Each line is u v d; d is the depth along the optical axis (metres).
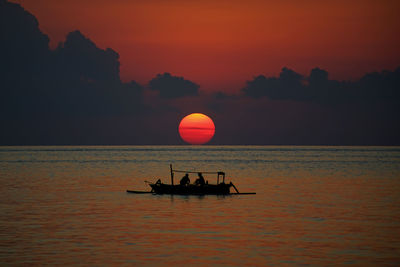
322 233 105.06
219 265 80.62
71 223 116.12
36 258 84.00
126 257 85.00
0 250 89.25
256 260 83.56
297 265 80.75
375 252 88.94
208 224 115.50
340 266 80.38
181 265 80.44
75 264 80.62
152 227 111.50
